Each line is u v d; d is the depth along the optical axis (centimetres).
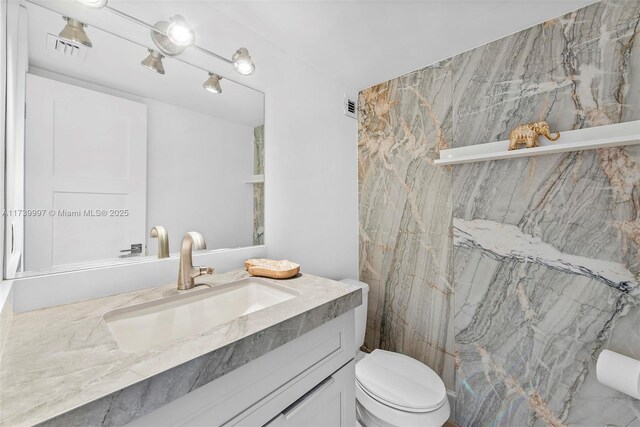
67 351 53
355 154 201
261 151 137
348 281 179
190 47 110
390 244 184
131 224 97
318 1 114
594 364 114
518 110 134
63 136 83
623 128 108
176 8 106
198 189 115
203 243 92
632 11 108
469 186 150
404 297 176
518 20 128
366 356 147
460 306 152
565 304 121
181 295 88
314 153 166
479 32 136
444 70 159
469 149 148
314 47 147
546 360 125
